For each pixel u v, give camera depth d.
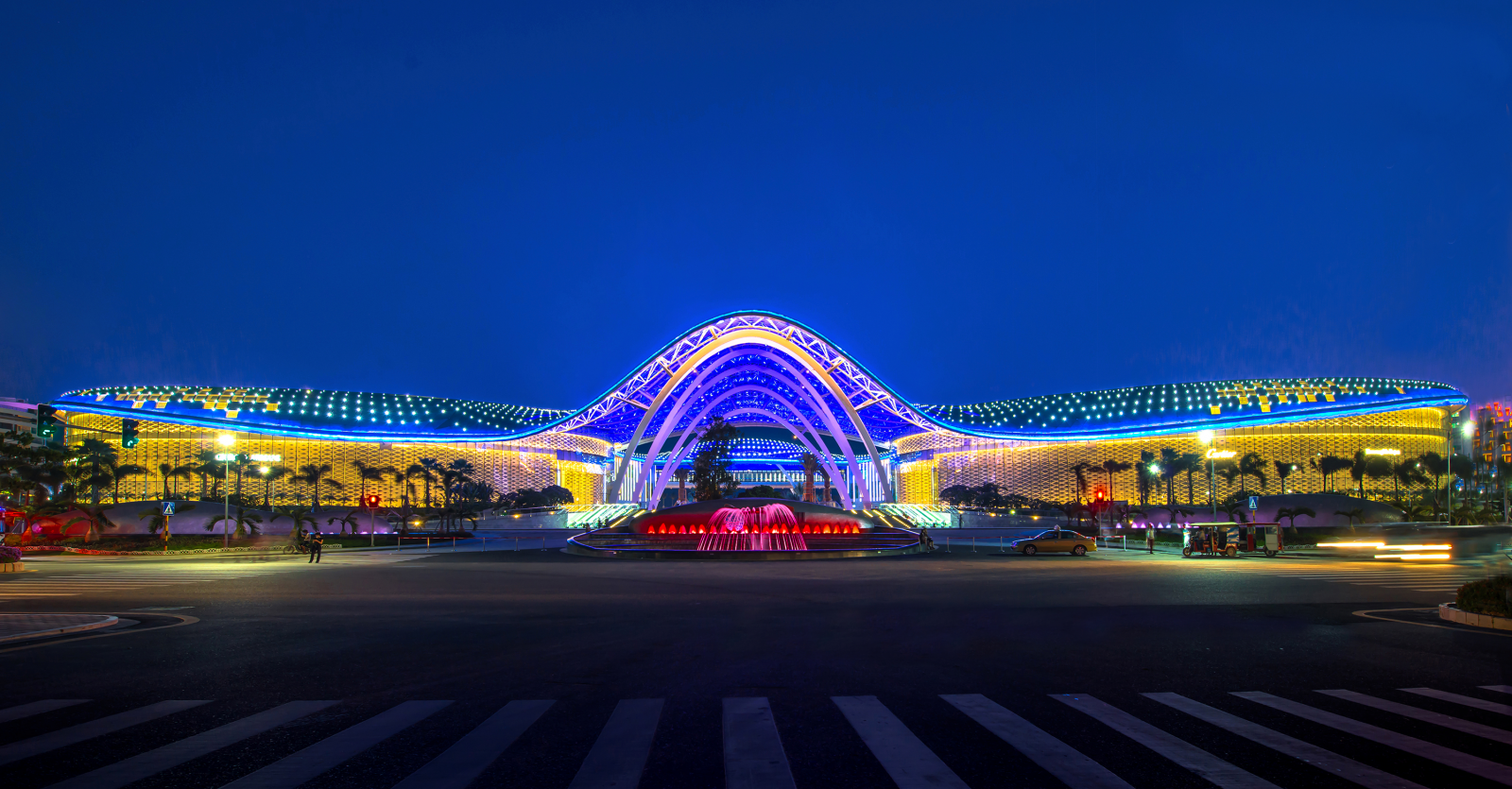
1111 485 102.81
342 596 20.23
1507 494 77.38
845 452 90.12
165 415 95.88
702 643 12.48
